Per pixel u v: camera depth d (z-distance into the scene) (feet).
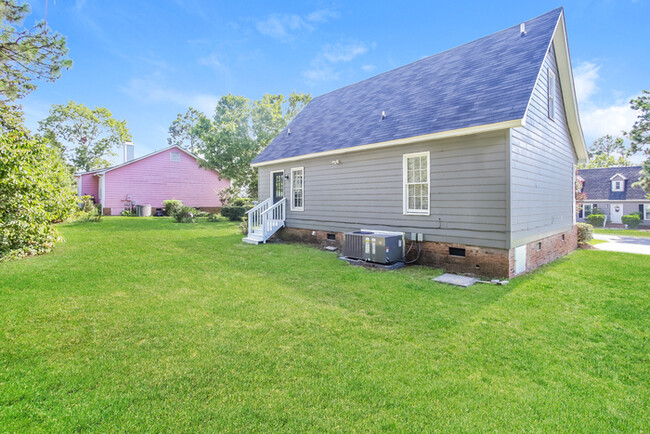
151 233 45.11
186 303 16.78
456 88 28.35
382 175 29.53
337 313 15.65
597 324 14.60
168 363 10.71
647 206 93.71
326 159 35.24
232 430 7.68
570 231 36.47
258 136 80.38
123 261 26.32
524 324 14.56
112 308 15.79
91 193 86.53
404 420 8.14
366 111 35.99
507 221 21.85
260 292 18.90
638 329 14.07
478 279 22.22
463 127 22.80
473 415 8.39
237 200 79.46
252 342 12.37
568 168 36.01
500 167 22.07
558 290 19.79
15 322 13.82
